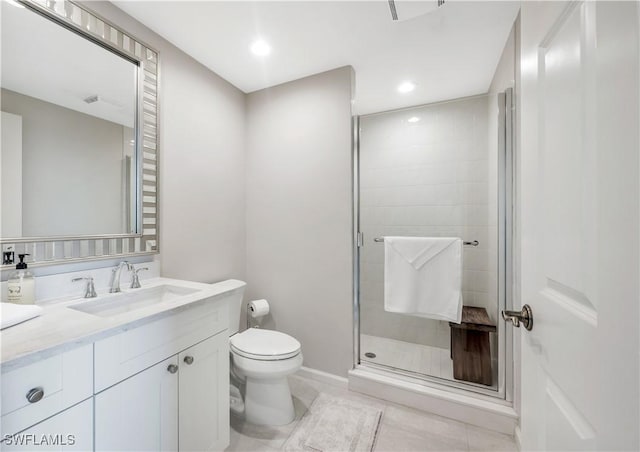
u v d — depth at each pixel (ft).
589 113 1.57
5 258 3.59
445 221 6.38
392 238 6.55
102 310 4.23
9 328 2.83
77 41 4.31
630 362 1.25
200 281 6.45
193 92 6.27
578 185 1.69
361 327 6.97
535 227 2.34
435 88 7.62
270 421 5.35
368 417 5.59
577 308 1.71
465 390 5.84
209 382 4.32
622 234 1.31
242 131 7.78
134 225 5.06
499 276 5.72
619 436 1.30
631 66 1.26
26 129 3.80
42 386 2.45
